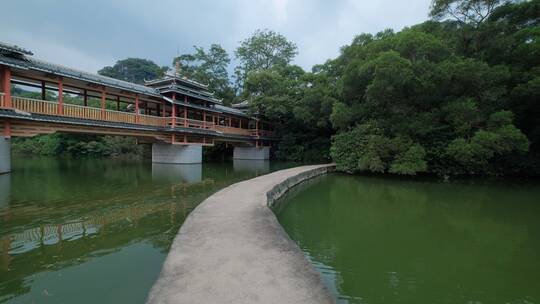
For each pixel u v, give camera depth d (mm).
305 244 6461
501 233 7277
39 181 12766
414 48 16047
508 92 15227
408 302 4203
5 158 13555
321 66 31438
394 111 16891
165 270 3779
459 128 14516
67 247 5512
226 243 4828
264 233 5379
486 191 13141
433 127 15430
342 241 6656
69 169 18297
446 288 4609
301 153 29516
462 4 16906
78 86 15430
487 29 15742
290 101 27984
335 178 17078
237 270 3811
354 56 22219
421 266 5387
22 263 4816
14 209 7977
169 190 11336
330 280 4836
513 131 13062
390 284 4719
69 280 4285
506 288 4625
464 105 13969
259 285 3414
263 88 29625
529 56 14812
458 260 5648
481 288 4617
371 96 16328
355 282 4781
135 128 17125
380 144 16078
